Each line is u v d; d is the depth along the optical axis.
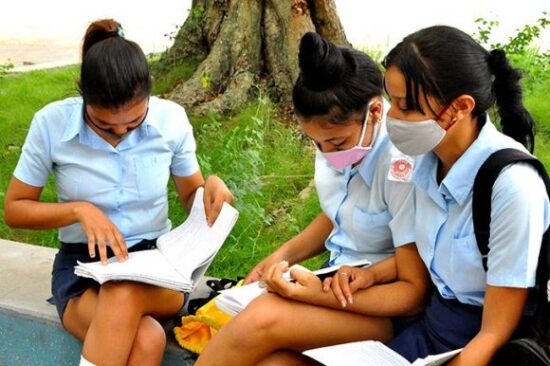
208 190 2.83
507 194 2.10
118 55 2.45
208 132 5.13
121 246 2.67
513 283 2.10
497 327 2.12
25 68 8.77
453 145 2.23
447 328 2.33
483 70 2.14
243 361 2.34
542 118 5.59
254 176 4.34
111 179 2.78
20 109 6.39
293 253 2.83
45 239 4.38
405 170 2.38
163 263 2.70
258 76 5.78
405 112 2.14
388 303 2.44
